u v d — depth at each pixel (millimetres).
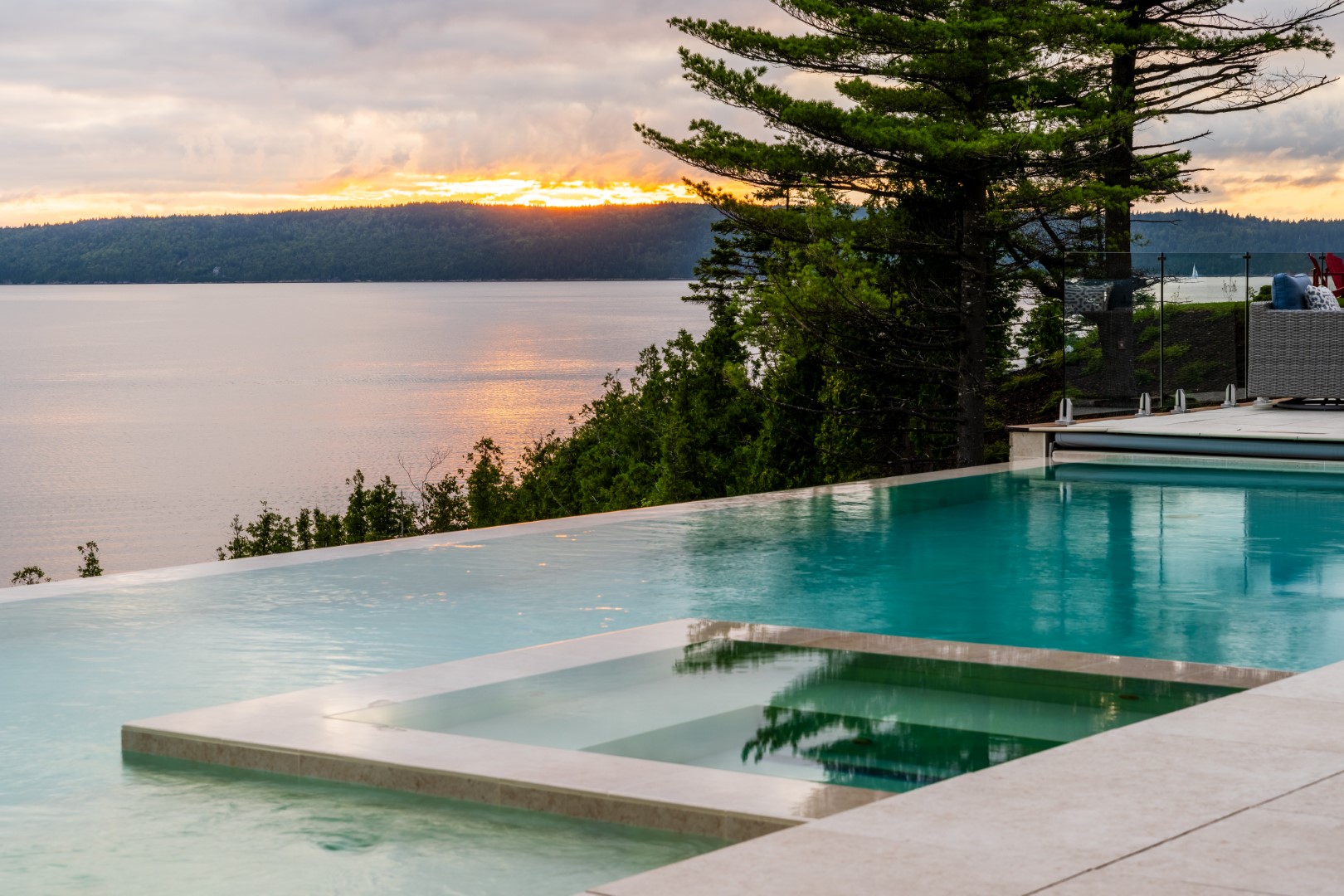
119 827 3141
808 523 8422
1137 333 11680
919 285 18469
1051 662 4598
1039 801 2631
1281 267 12281
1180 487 9672
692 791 3125
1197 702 4094
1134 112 18359
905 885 2188
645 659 4691
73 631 5453
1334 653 4926
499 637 5312
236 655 5000
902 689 4277
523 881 2775
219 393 169625
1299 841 2387
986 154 16188
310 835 3057
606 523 8547
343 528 39219
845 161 17844
